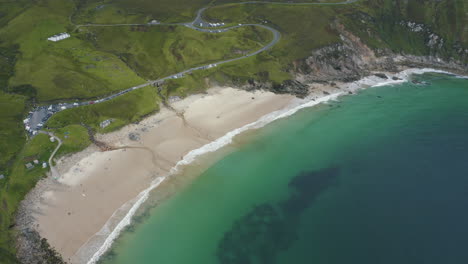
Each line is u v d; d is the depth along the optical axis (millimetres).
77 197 80938
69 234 72375
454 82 137875
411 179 87312
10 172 85625
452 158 93812
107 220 76000
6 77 123812
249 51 143500
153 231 74438
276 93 126000
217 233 74312
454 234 71875
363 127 109875
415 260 66688
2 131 97688
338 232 73500
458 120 111062
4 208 76625
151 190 84500
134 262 67938
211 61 137000
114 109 110375
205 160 94625
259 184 87750
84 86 118875
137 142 99438
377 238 71625
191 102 118625
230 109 116312
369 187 85500
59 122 103375
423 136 103938
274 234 73688
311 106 120812
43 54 137000
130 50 142375
